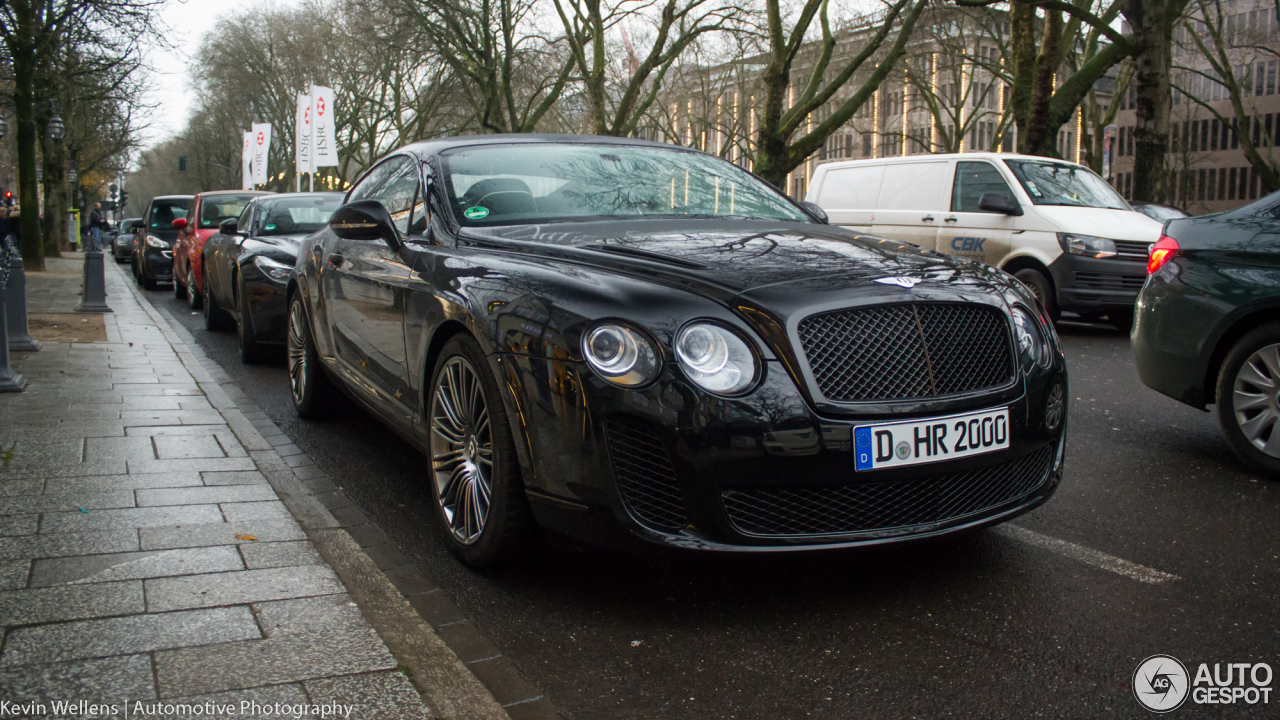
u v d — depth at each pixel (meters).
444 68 38.22
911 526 2.85
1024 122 19.72
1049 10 17.81
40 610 2.67
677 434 2.66
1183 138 46.84
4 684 2.26
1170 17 17.72
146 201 113.94
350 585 2.94
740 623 2.87
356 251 4.59
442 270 3.55
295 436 5.31
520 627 2.84
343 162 58.19
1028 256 10.39
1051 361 3.15
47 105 25.86
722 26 27.98
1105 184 11.35
